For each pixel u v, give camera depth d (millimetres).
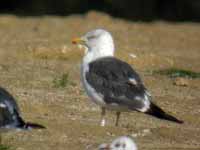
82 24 29016
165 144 15375
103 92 15836
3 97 14367
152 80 20766
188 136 15961
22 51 23250
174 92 19609
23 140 15172
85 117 17016
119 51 23328
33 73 20656
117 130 15977
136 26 29359
